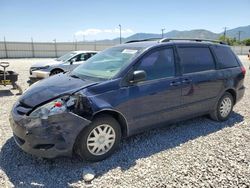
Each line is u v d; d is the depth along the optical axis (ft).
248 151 13.61
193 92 15.83
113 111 12.44
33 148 11.24
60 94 11.82
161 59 14.60
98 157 12.34
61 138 11.13
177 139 15.10
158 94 14.02
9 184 10.50
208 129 16.80
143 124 13.83
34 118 11.19
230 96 18.53
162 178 11.00
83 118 11.45
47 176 11.13
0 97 26.30
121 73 13.01
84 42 165.58
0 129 16.30
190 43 16.42
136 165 12.07
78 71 15.21
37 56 150.20
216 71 17.28
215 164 12.19
